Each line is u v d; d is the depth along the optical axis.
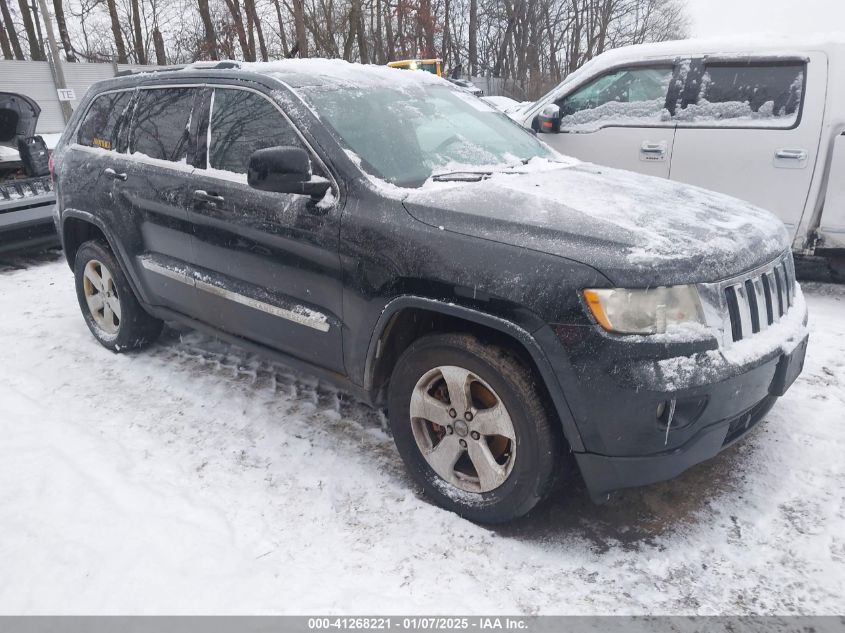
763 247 2.51
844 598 2.18
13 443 3.16
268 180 2.62
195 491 2.82
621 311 2.12
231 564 2.36
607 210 2.50
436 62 19.66
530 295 2.21
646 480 2.26
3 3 29.72
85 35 30.94
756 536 2.48
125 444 3.21
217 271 3.37
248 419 3.46
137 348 4.39
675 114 5.34
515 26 36.91
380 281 2.58
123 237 3.93
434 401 2.59
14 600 2.21
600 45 42.41
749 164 5.08
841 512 2.59
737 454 3.00
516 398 2.30
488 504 2.50
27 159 6.47
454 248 2.39
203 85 3.53
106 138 4.15
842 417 3.26
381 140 2.97
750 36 5.20
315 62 3.51
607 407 2.16
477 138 3.38
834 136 4.77
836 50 4.79
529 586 2.27
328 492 2.82
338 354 2.87
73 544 2.45
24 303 5.51
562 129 5.88
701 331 2.17
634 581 2.28
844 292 5.23
